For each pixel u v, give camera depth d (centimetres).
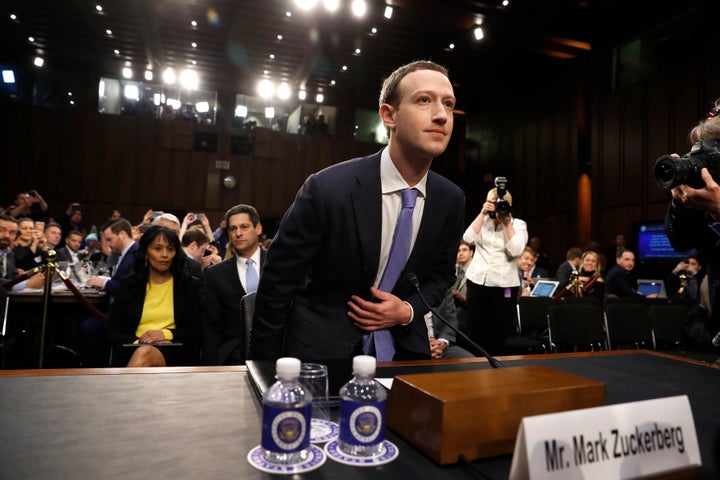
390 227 132
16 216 796
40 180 1201
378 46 1109
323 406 84
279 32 1063
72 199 1220
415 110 115
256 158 1330
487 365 124
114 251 494
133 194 1256
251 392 96
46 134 1209
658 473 63
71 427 75
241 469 63
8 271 418
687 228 129
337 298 136
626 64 1011
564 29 1007
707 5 838
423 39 1066
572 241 1099
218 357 273
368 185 128
